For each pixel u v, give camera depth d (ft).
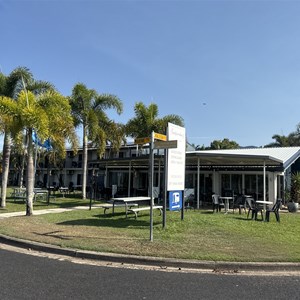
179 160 40.04
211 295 17.61
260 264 22.77
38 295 17.17
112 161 85.76
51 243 28.58
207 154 61.98
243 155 61.21
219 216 47.62
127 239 30.22
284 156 76.74
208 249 26.53
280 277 21.16
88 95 83.82
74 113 83.25
